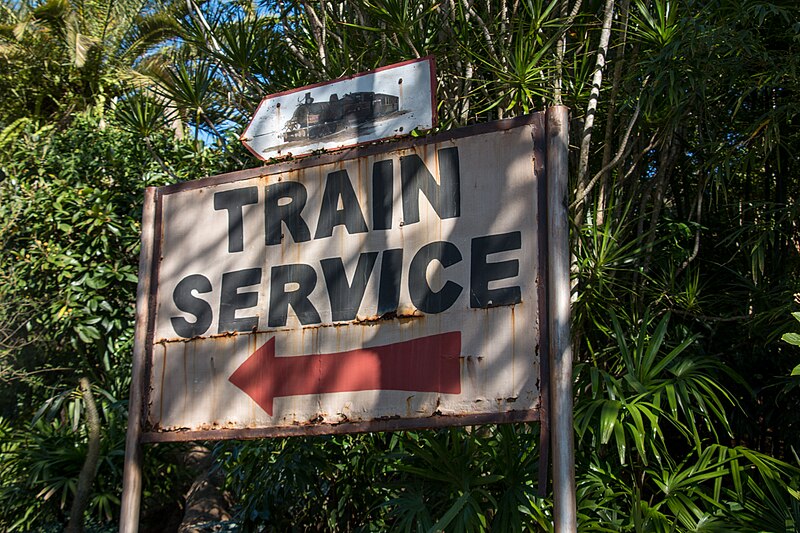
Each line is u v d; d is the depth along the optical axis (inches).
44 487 180.7
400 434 130.0
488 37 147.3
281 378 108.7
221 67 172.2
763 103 165.9
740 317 142.9
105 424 198.7
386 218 107.0
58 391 207.8
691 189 175.5
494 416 93.5
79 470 186.2
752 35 142.0
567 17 149.4
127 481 114.3
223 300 115.6
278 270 113.0
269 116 120.1
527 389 92.6
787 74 138.5
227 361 113.0
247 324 113.0
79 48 410.3
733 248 168.1
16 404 208.2
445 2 156.5
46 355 209.9
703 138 164.6
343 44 160.1
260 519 153.3
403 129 109.2
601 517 120.0
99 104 270.5
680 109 142.1
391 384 101.0
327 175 112.6
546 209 96.3
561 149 96.7
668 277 156.4
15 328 195.8
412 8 149.6
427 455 120.7
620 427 111.7
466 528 107.3
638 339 129.0
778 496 111.9
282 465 147.8
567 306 92.8
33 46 424.2
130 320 208.4
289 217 114.0
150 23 423.2
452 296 100.0
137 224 213.6
